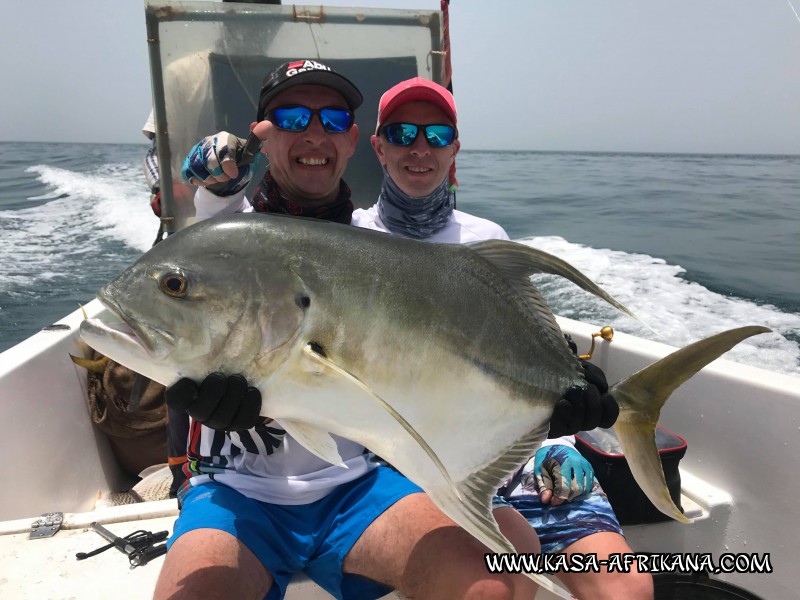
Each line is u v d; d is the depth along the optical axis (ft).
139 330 4.35
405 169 8.71
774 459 7.63
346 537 6.23
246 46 11.76
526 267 5.55
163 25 11.34
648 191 67.56
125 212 37.60
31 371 9.16
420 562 5.75
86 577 6.52
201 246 4.50
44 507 8.65
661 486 5.78
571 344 7.00
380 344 4.77
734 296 24.70
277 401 4.64
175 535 5.96
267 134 6.14
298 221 4.83
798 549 7.43
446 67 12.85
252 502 6.23
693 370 5.70
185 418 9.17
